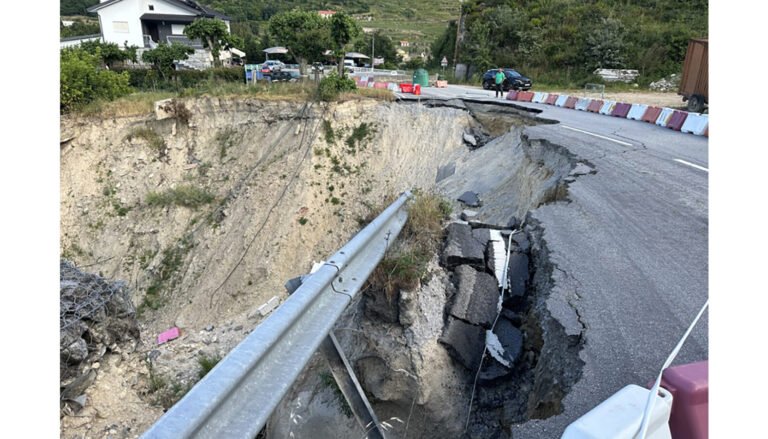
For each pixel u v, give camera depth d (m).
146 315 16.53
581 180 8.71
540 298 5.21
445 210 7.30
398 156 19.81
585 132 13.48
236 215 18.88
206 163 20.94
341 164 19.98
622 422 1.52
